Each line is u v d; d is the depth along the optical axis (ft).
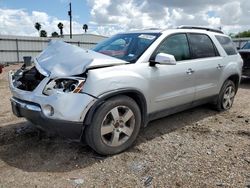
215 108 18.49
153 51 12.80
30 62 14.11
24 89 11.83
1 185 9.27
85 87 10.23
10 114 17.49
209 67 15.99
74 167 10.55
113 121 11.23
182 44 14.64
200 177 9.92
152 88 12.53
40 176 9.87
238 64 18.88
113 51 13.78
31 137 13.35
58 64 11.12
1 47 86.94
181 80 14.02
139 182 9.58
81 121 10.22
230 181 9.64
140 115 12.25
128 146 12.05
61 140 12.93
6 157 11.29
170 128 15.15
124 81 11.16
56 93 10.14
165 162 11.08
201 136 14.06
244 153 11.98
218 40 17.62
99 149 11.03
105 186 9.32
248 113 18.47
